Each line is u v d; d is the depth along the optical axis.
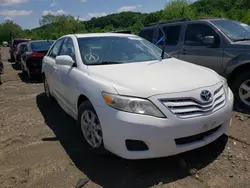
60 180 3.24
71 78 4.17
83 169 3.44
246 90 5.28
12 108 6.43
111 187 3.05
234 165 3.36
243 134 4.19
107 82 3.39
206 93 3.26
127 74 3.58
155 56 4.61
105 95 3.22
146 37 7.62
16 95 7.85
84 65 4.10
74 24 80.06
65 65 4.48
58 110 5.93
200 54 6.02
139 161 3.53
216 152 3.68
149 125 2.95
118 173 3.30
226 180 3.08
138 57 4.46
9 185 3.22
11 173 3.47
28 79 10.81
